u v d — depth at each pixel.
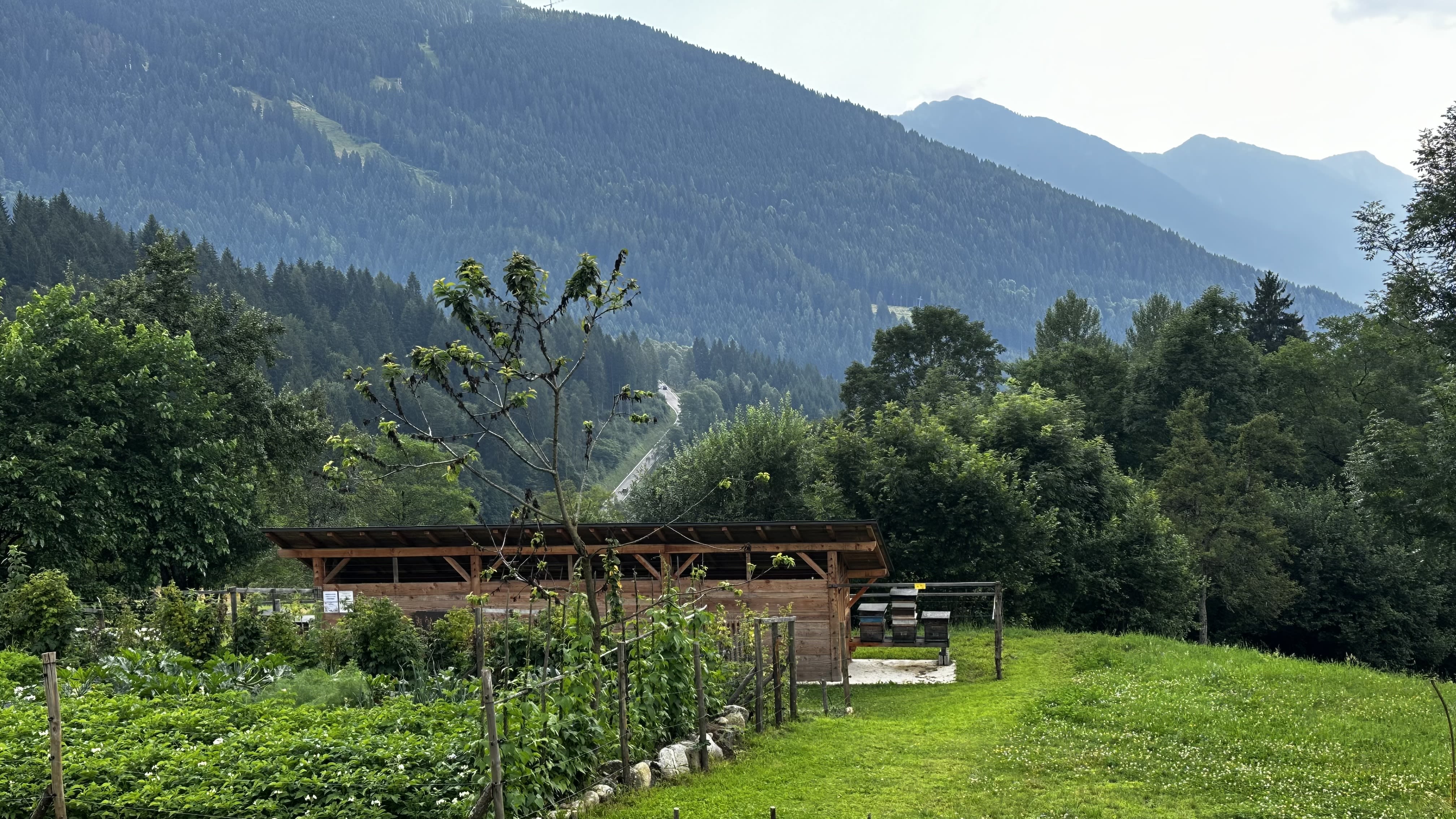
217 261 199.12
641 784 12.73
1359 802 12.88
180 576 35.78
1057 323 96.31
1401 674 26.23
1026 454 43.25
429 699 15.80
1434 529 34.56
